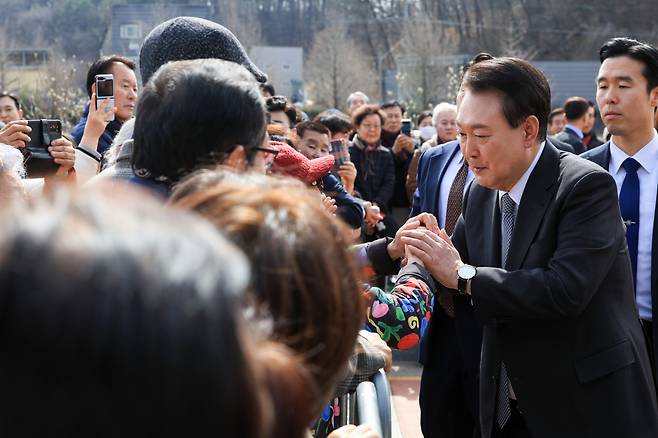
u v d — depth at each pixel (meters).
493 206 2.63
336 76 41.41
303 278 1.05
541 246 2.42
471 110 2.43
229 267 0.65
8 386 0.59
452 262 2.38
